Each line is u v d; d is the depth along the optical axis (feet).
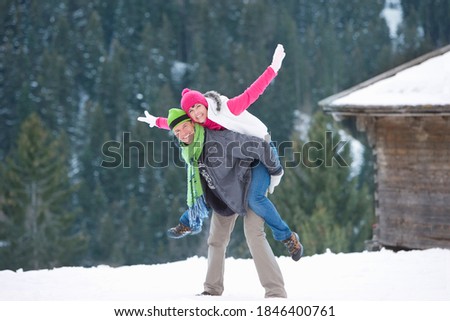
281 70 547.08
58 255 288.71
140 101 576.61
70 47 609.01
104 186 452.35
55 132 533.14
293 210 192.24
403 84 66.85
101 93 559.79
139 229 395.55
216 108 34.14
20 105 536.01
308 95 592.19
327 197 192.85
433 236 66.33
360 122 70.59
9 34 610.24
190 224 35.96
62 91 555.69
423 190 67.15
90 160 476.95
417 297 37.78
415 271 46.39
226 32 643.04
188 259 53.31
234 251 258.16
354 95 69.05
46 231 289.53
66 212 304.91
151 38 610.24
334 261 50.98
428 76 66.28
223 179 34.22
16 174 295.07
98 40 613.52
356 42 650.43
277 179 34.76
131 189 441.68
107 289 40.47
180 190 405.59
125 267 49.44
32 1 634.43
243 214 34.40
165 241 393.70
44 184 296.51
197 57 595.47
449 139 65.26
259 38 626.64
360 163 378.73
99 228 419.95
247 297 35.73
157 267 49.34
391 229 69.67
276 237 34.53
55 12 655.76
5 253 282.97
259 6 630.33
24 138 300.20
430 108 62.34
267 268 34.88
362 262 50.24
